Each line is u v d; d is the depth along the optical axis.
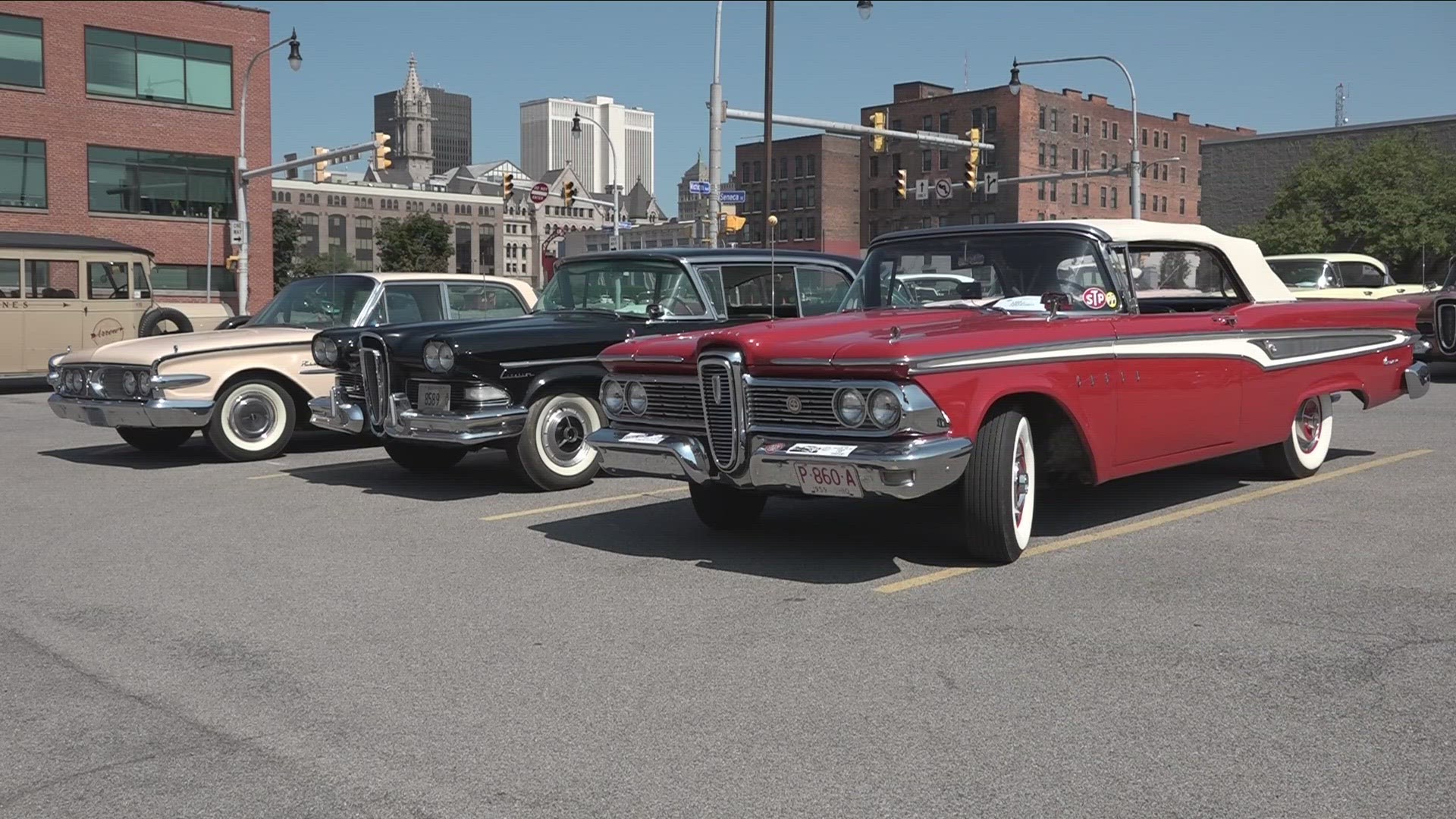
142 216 41.56
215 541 7.22
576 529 7.35
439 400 8.52
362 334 8.89
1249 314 7.45
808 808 3.39
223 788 3.60
